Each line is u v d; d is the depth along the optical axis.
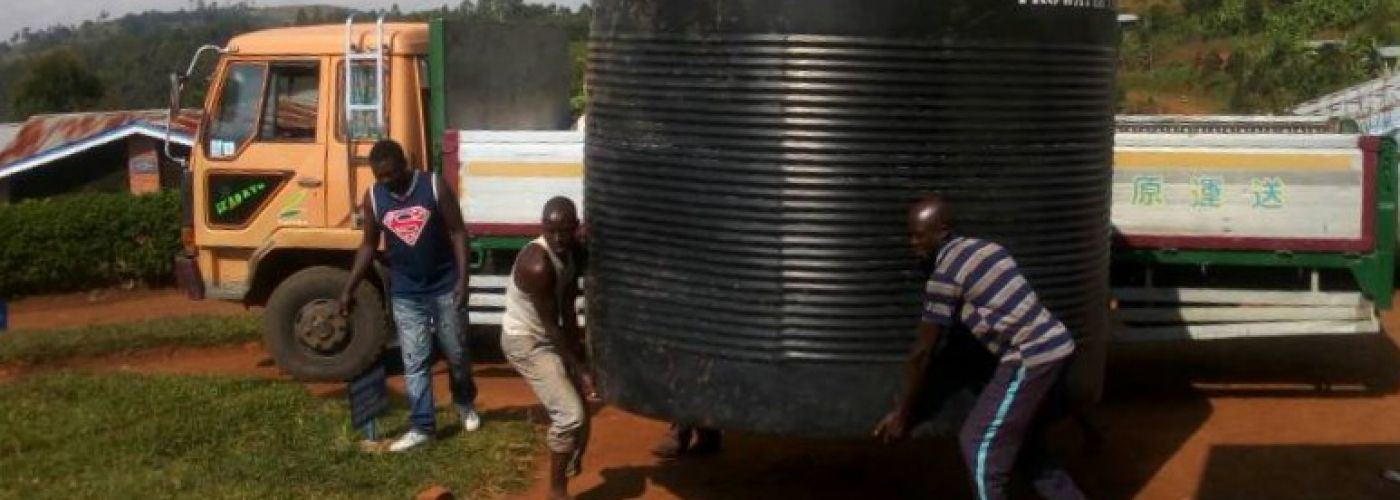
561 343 6.68
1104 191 6.22
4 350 11.12
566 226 6.51
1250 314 8.99
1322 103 19.08
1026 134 5.78
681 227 5.88
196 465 7.44
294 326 9.96
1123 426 8.56
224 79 10.04
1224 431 8.42
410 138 9.88
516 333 6.75
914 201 5.65
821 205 5.62
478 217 9.48
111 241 16.66
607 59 6.12
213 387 9.10
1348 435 8.30
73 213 16.52
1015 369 5.68
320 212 9.91
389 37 9.80
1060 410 6.11
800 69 5.57
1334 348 10.66
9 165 20.80
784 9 5.56
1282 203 8.76
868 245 5.66
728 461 7.83
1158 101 38.78
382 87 9.73
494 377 10.12
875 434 5.81
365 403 7.80
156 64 50.66
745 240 5.73
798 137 5.60
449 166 9.49
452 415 8.50
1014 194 5.80
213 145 10.10
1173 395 9.33
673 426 7.77
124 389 9.06
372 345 9.89
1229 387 9.52
